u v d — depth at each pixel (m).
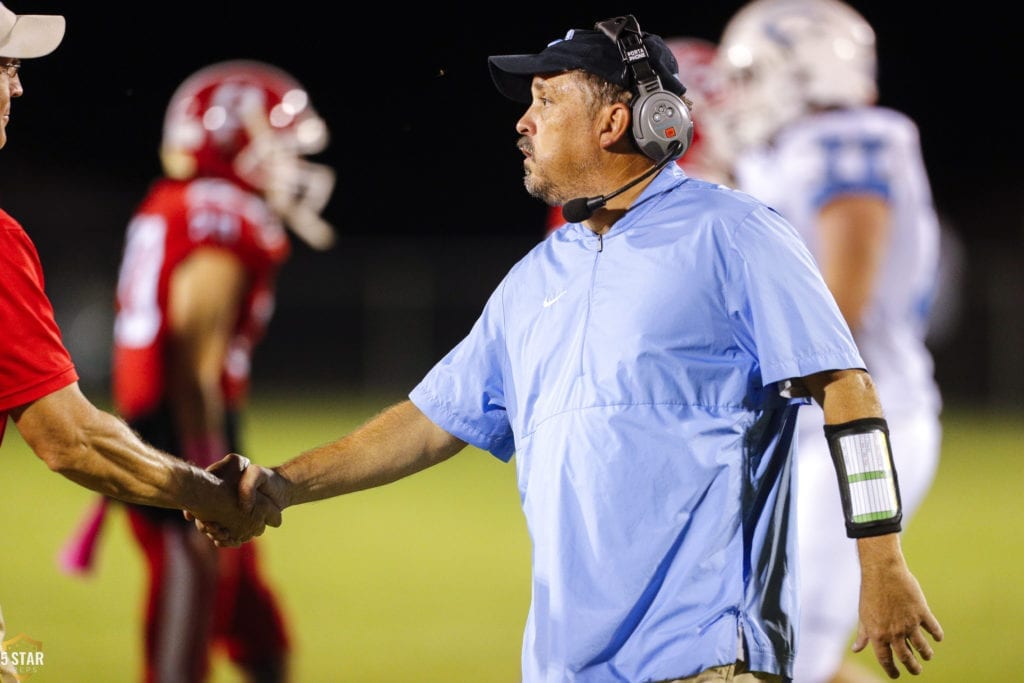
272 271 17.31
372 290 68.81
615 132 9.78
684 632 8.97
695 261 9.21
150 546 15.65
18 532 31.89
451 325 69.19
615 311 9.37
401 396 64.50
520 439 10.04
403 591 25.50
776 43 16.05
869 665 19.61
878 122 15.67
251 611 16.61
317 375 68.50
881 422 8.84
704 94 16.48
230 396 17.12
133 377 16.47
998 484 39.22
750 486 9.20
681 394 9.17
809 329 8.91
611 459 9.16
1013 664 19.36
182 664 15.54
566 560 9.30
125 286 16.73
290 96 17.89
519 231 79.50
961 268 63.59
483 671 19.42
